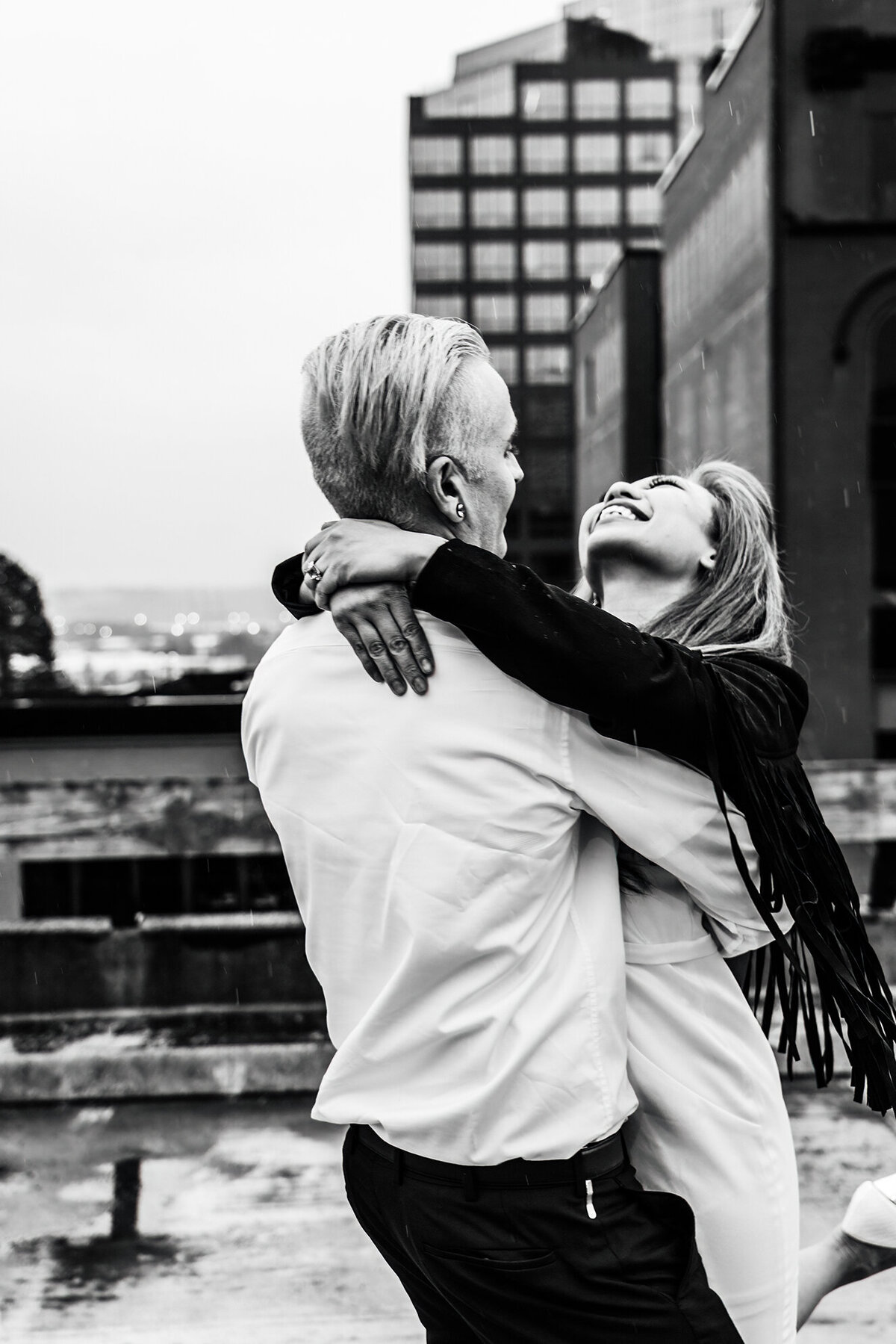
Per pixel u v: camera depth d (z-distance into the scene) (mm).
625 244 87750
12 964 3861
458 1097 1126
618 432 38594
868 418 20875
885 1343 2182
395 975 1146
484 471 1218
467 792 1133
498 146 87938
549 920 1163
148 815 4066
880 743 20625
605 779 1157
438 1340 1300
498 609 1106
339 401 1205
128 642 64188
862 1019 1222
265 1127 3289
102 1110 3428
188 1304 2342
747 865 1229
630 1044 1237
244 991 3887
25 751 9359
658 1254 1159
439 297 87812
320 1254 2543
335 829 1169
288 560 1318
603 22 88250
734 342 23656
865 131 20797
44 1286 2418
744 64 22719
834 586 20656
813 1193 2793
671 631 1426
